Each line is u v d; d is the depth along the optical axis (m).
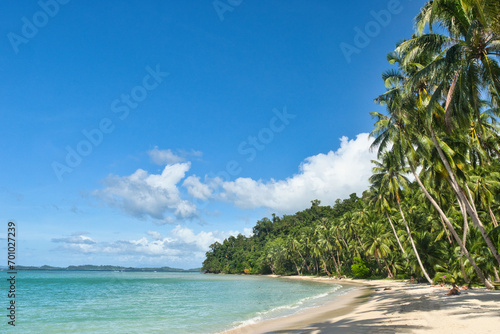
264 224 195.62
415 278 47.81
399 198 42.28
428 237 43.72
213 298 43.84
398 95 27.52
